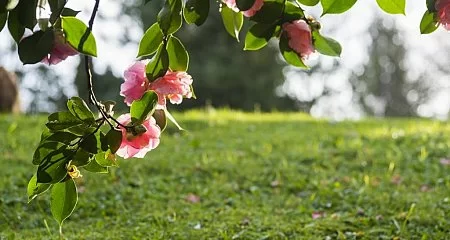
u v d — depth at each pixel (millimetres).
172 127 12031
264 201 7488
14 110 14656
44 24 2846
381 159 9492
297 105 30844
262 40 3045
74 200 2994
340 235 5828
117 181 8133
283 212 6930
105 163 2934
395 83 41469
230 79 26844
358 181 8305
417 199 7125
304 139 11195
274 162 9414
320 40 3002
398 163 9266
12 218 6617
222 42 27312
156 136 2859
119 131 2822
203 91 26969
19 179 7969
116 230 6184
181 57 2982
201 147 10422
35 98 30234
